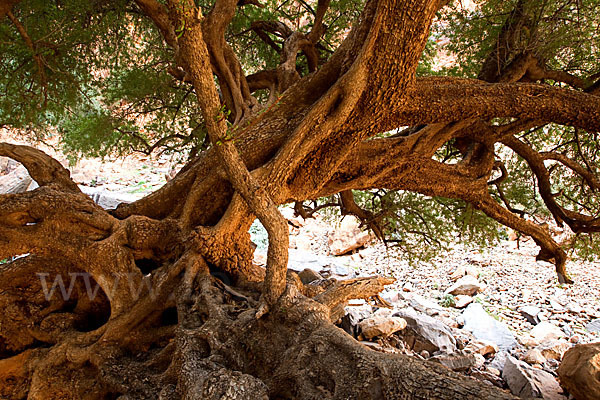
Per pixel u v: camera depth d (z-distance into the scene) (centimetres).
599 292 1420
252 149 617
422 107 607
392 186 754
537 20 782
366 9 583
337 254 1780
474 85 630
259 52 1156
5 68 840
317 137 568
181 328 504
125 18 948
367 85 561
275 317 469
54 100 900
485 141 788
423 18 518
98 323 637
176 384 462
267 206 478
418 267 1642
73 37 809
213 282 561
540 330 1062
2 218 546
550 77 824
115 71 1024
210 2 977
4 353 613
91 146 1059
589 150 1023
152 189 1977
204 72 414
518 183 1109
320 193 700
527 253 1778
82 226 570
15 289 625
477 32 868
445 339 761
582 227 877
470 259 1705
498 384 657
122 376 503
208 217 631
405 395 345
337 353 406
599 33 837
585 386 470
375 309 855
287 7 1148
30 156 621
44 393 542
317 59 965
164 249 607
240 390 366
